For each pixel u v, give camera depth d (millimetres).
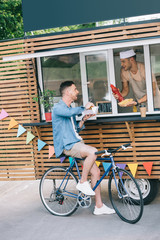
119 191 4371
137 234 3805
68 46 4770
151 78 4680
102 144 4793
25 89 5055
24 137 5145
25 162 5223
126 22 4488
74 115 4473
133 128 4617
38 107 5035
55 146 4543
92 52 4832
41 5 4746
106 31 4559
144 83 4730
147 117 4383
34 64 4965
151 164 4492
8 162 5309
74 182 4652
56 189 4711
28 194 5633
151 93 4695
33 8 4797
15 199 5426
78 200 4434
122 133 4723
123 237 3758
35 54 4555
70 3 4621
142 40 4105
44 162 5152
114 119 4523
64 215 4555
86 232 3979
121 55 4734
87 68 4895
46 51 4895
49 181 6328
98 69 4863
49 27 4746
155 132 4543
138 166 4602
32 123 4930
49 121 4844
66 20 4668
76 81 4965
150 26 4426
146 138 4586
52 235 3975
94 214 4531
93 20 4570
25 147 5180
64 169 4668
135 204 4672
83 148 4301
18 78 5082
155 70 4672
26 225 4340
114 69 4805
